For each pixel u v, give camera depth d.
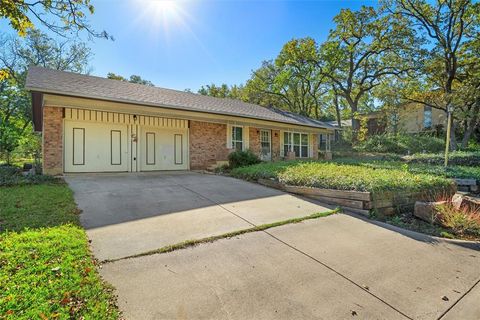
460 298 2.81
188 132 12.48
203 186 7.74
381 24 22.55
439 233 4.64
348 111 32.59
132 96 10.27
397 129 26.86
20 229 3.83
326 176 6.92
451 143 19.30
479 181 9.18
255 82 31.86
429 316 2.53
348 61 25.98
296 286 2.89
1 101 23.48
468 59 19.25
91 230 4.10
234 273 3.09
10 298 2.27
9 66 23.59
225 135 13.84
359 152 23.06
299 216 5.23
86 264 2.99
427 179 6.86
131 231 4.15
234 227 4.51
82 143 9.73
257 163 12.66
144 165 11.18
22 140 14.26
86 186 7.17
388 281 3.08
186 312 2.39
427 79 21.56
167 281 2.85
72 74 11.16
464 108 19.61
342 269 3.30
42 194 6.04
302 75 27.52
